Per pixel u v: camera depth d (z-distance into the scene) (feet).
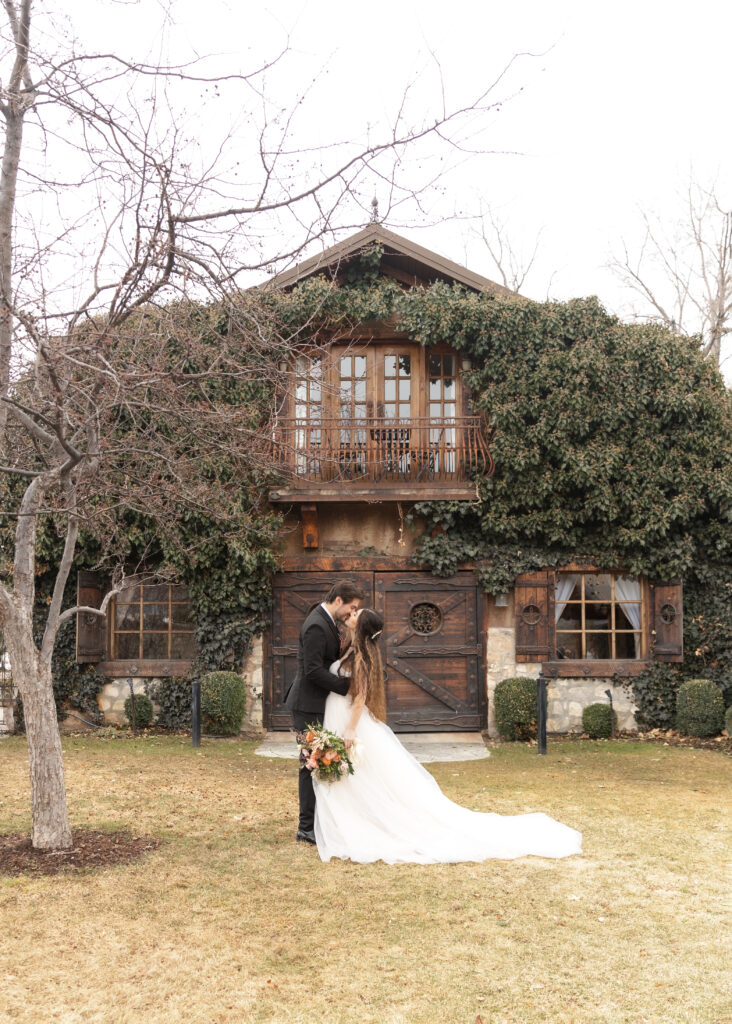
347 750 18.25
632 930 13.79
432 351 38.04
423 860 17.33
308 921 14.15
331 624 18.80
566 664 36.14
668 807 22.65
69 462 16.56
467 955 12.82
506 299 36.14
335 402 35.86
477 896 15.34
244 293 18.22
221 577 35.83
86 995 11.50
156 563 36.42
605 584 37.17
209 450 25.08
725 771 28.27
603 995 11.53
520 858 17.71
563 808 22.39
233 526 33.91
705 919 14.28
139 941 13.28
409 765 19.10
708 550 36.42
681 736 35.17
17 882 15.85
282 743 34.14
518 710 34.30
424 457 37.01
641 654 36.83
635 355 35.76
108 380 15.64
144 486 20.93
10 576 33.71
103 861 17.22
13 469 16.46
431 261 36.52
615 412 35.32
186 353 19.60
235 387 33.76
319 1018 10.91
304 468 35.65
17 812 21.33
